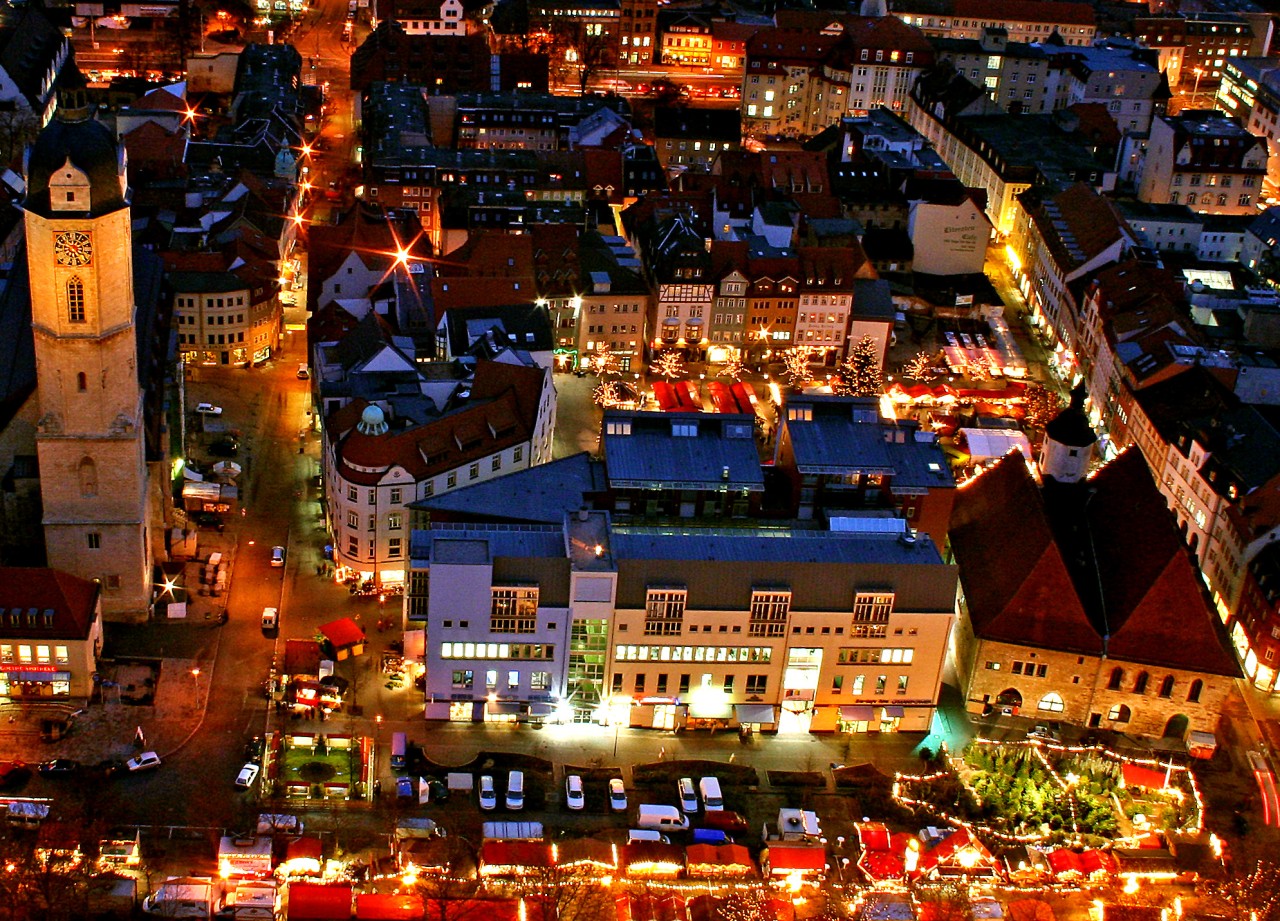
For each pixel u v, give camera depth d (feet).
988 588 568.00
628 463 584.40
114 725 517.96
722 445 597.11
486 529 542.57
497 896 464.24
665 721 542.98
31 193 500.33
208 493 645.51
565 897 460.14
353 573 610.24
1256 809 529.86
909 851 490.90
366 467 592.19
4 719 516.73
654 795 513.04
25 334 578.25
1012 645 547.90
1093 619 559.38
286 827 474.08
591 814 502.38
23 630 517.96
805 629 530.68
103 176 502.38
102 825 461.37
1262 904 476.13
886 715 546.26
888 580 529.86
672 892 472.44
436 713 535.60
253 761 506.89
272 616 576.61
